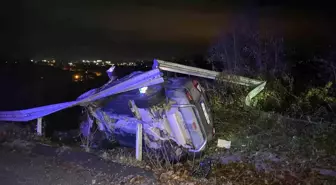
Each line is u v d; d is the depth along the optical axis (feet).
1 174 21.66
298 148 27.40
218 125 32.68
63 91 63.31
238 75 39.47
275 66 44.88
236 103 36.58
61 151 26.58
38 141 30.42
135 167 23.41
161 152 26.32
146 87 27.17
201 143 25.95
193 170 23.20
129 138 28.25
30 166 23.20
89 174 21.88
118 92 27.55
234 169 23.53
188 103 25.61
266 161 25.04
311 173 22.43
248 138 30.37
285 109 38.58
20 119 32.63
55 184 20.24
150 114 26.02
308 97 40.91
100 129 29.45
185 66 32.30
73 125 39.11
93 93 30.94
